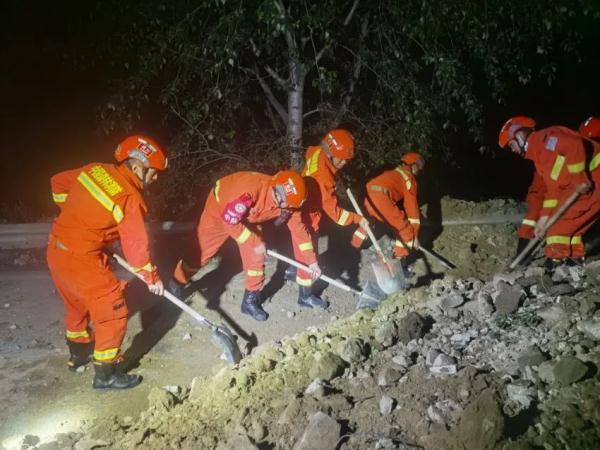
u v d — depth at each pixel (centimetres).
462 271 690
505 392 372
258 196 542
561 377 367
